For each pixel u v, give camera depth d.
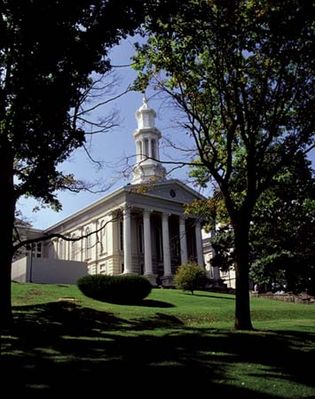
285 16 14.01
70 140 14.93
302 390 8.83
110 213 59.81
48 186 17.73
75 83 13.20
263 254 35.62
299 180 22.02
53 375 9.29
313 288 34.16
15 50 12.39
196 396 8.12
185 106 18.56
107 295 28.83
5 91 12.91
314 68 15.34
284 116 17.19
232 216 17.42
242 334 15.23
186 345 13.23
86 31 12.49
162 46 17.22
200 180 22.03
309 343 14.20
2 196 15.66
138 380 9.03
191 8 14.22
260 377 9.60
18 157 16.17
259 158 17.36
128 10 12.45
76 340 13.94
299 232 29.75
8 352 11.71
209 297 36.41
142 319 22.11
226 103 17.98
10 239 15.79
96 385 8.59
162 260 62.69
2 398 7.74
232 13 14.90
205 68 17.91
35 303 25.94
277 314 25.92
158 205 60.78
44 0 11.62
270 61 16.59
